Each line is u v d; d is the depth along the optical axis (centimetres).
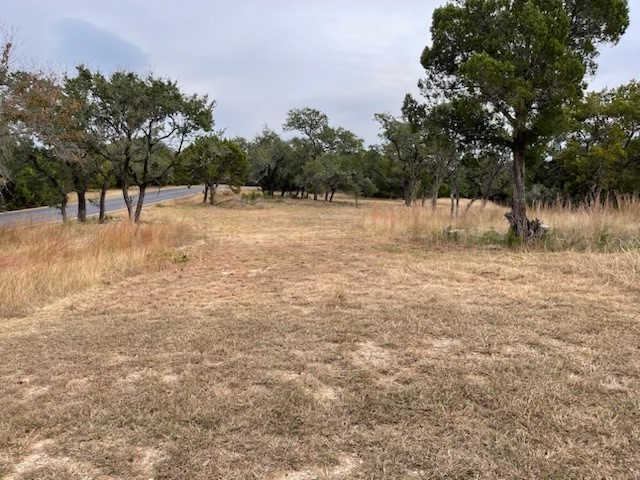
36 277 623
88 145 1492
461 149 1069
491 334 379
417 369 318
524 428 237
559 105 859
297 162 4412
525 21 823
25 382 323
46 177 1652
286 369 326
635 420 240
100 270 704
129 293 607
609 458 209
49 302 564
